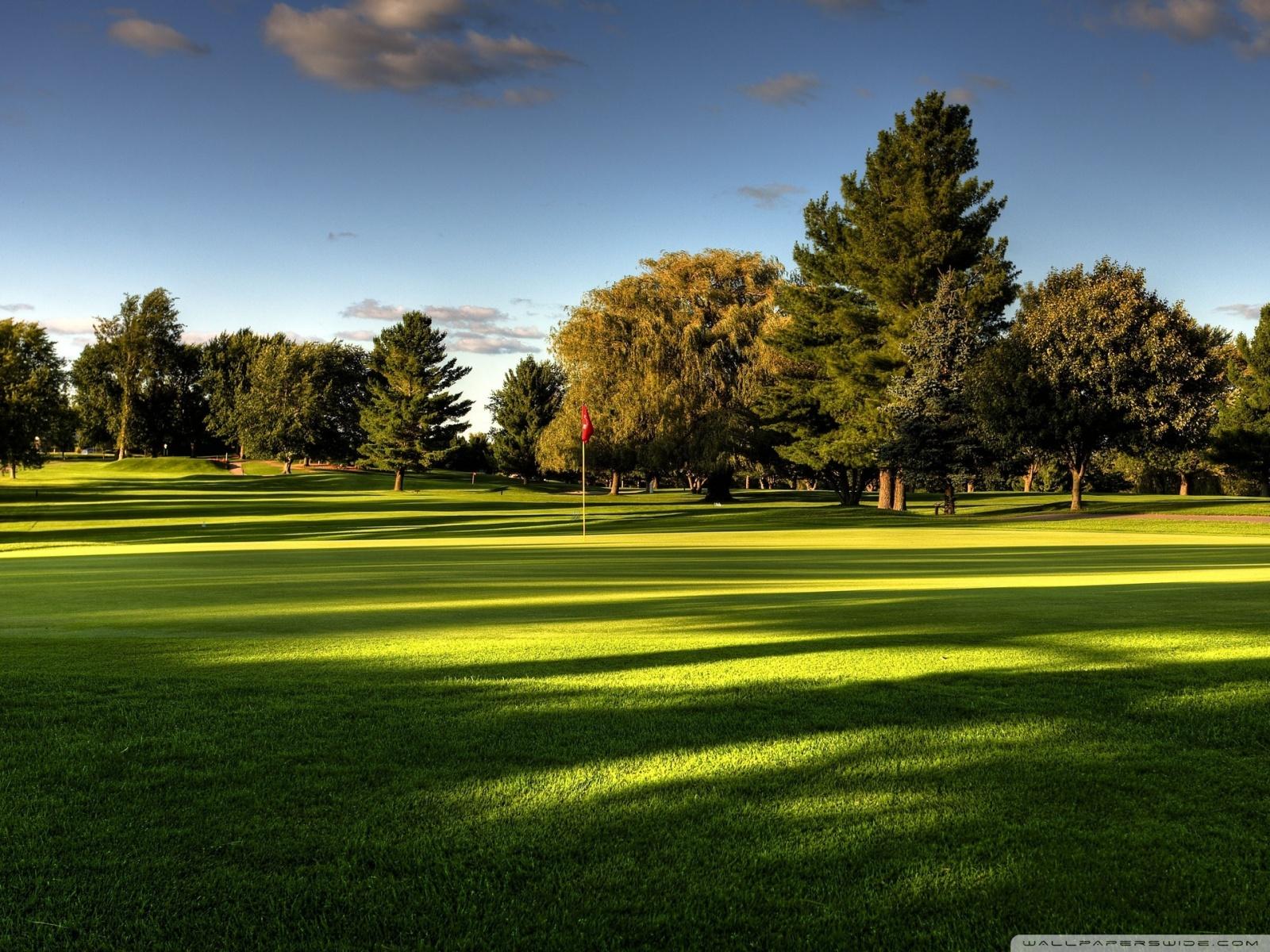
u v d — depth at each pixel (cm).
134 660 722
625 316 5528
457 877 342
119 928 311
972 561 1897
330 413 10600
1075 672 641
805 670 661
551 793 419
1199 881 335
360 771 449
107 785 436
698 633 844
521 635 844
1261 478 6762
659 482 10900
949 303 4628
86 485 8350
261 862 356
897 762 455
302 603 1145
